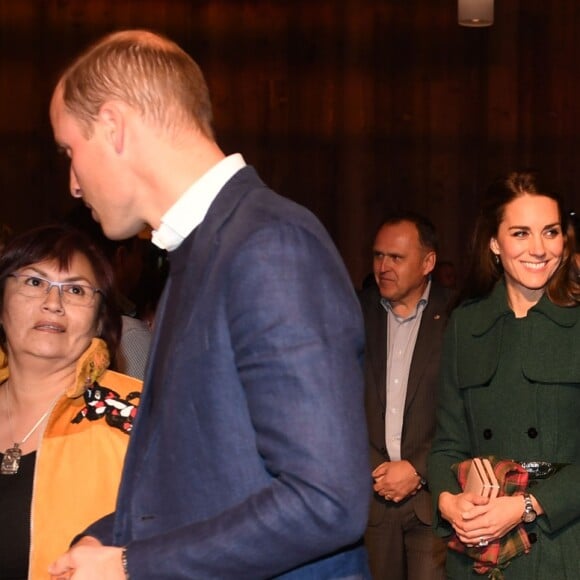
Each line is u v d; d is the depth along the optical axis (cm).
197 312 169
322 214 866
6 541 241
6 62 845
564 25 871
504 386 318
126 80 178
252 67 861
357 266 867
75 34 851
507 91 870
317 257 166
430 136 869
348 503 156
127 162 179
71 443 244
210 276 169
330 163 866
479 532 299
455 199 870
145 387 184
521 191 315
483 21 650
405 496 436
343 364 161
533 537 304
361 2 864
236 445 166
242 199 176
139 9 854
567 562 304
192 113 181
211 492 168
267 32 862
